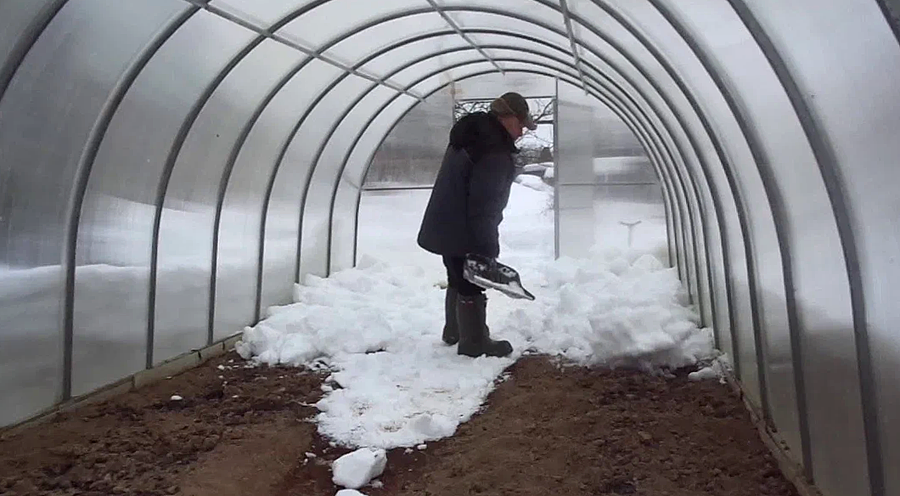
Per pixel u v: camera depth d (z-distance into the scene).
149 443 4.20
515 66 9.82
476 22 6.97
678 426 4.32
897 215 2.06
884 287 2.25
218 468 3.88
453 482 3.73
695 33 3.56
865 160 2.26
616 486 3.60
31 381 4.38
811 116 2.67
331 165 8.91
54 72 4.09
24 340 4.31
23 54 3.79
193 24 4.81
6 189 4.06
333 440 4.36
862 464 2.54
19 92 3.95
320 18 5.88
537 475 3.74
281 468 3.96
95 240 4.89
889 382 2.26
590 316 6.22
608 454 3.97
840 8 2.10
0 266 4.09
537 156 10.89
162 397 5.06
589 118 10.20
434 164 10.63
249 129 6.54
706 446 4.02
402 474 3.92
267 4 5.10
